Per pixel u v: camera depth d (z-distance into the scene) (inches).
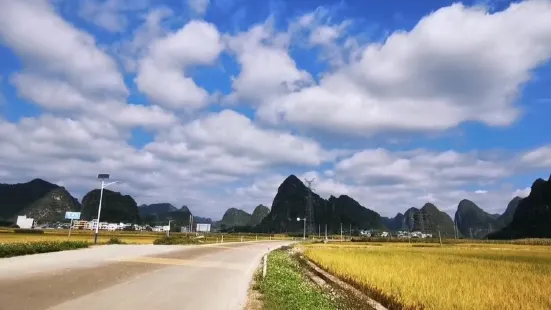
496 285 777.6
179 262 1036.5
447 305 593.0
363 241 4990.2
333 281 954.1
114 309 422.9
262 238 5172.2
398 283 762.8
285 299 553.0
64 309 405.1
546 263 1423.5
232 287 673.6
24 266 713.6
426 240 5265.8
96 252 1130.0
